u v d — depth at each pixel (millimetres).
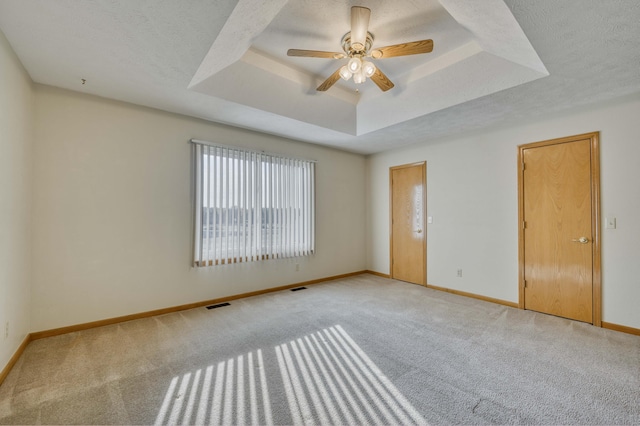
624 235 2857
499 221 3789
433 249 4555
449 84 3070
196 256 3529
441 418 1658
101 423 1611
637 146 2787
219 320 3172
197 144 3551
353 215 5488
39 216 2650
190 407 1751
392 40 2727
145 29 1846
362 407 1756
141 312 3201
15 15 1706
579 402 1794
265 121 3691
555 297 3314
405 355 2395
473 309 3549
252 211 4043
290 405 1773
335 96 3834
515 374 2107
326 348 2523
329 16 2404
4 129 1991
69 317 2797
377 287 4621
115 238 3047
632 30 1787
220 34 1911
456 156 4258
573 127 3176
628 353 2408
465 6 1926
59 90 2754
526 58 2299
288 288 4527
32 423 1604
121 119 3082
